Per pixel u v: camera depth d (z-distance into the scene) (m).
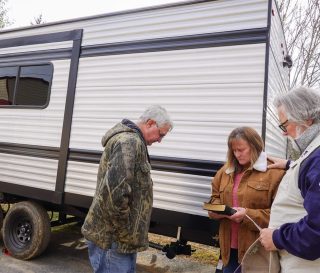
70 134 3.90
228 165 2.46
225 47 3.03
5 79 4.68
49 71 4.20
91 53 3.85
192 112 3.14
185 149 3.14
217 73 3.05
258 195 2.27
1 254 4.45
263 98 2.83
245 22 2.96
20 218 4.34
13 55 4.62
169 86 3.29
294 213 1.59
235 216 2.19
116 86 3.62
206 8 3.15
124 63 3.59
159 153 3.25
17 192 4.30
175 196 3.16
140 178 2.27
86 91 3.84
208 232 3.16
